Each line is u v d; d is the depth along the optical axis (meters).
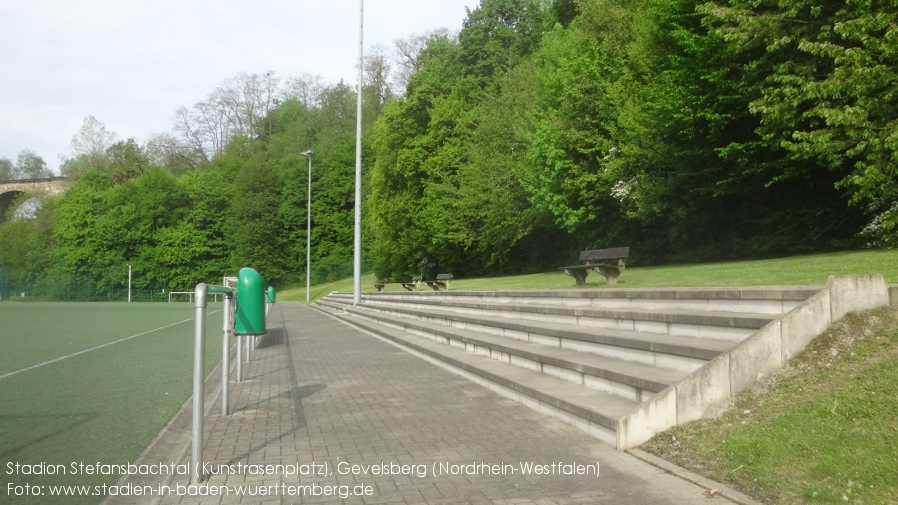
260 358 14.14
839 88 15.55
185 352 15.94
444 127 47.75
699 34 22.73
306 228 83.56
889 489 3.93
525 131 33.47
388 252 55.50
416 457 5.70
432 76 50.56
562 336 9.38
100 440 6.65
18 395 9.42
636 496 4.55
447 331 13.77
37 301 72.62
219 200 84.25
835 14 16.59
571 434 6.35
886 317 5.99
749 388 5.80
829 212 20.38
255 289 7.66
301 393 9.32
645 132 25.00
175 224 83.31
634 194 26.16
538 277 25.61
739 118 21.62
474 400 8.31
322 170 85.50
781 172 21.27
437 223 43.81
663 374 6.58
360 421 7.28
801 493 4.18
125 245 81.19
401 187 52.06
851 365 5.46
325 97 102.06
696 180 24.05
